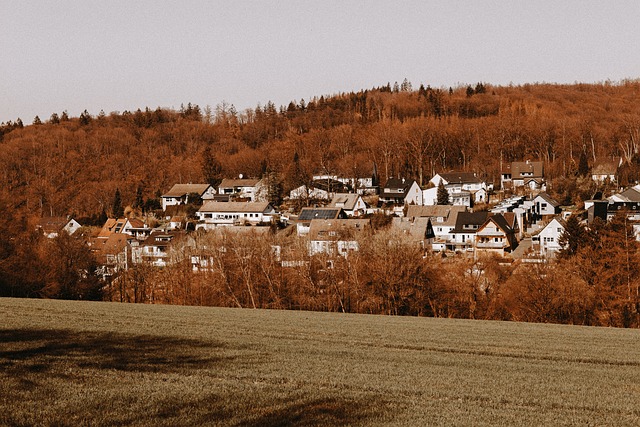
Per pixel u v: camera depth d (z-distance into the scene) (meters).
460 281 61.69
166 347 32.66
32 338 33.91
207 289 69.19
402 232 68.75
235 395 23.64
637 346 35.22
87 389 23.80
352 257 65.88
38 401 22.23
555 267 60.34
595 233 70.31
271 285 66.31
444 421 21.30
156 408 21.89
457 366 29.58
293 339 36.03
